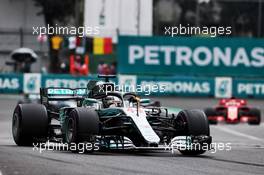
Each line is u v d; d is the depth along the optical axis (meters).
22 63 108.19
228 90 102.94
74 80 97.56
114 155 38.56
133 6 109.62
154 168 32.62
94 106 41.50
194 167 33.75
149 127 37.94
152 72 106.31
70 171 30.56
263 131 69.38
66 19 118.88
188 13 137.50
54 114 44.16
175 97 102.56
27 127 42.56
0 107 88.31
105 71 104.25
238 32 140.62
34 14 120.12
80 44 106.75
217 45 106.81
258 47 107.25
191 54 106.62
